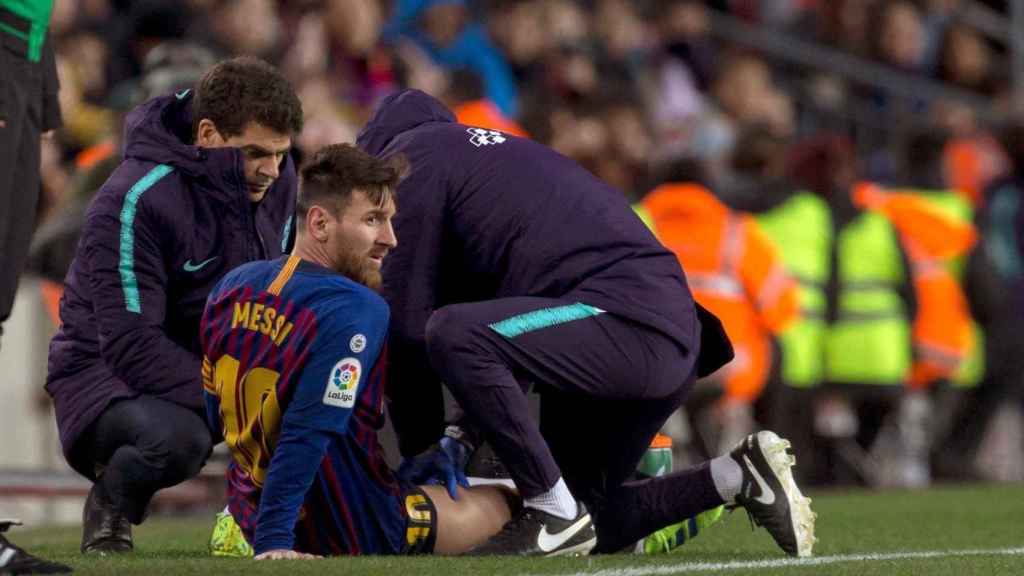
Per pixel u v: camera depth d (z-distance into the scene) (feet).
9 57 50.65
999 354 123.03
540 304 52.54
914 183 124.98
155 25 112.88
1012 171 125.80
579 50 144.66
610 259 53.57
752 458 55.16
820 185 112.16
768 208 111.65
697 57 159.74
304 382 49.73
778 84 164.76
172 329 58.08
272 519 49.85
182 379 56.03
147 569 47.42
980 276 118.52
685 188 102.68
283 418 50.16
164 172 56.34
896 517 82.69
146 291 56.03
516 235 53.52
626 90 146.41
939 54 172.45
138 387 56.24
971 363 123.44
